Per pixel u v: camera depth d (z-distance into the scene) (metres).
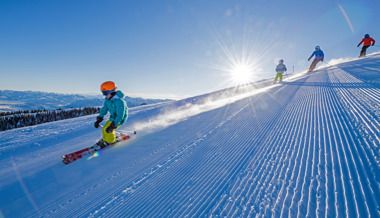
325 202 1.40
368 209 1.27
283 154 2.30
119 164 2.76
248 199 1.59
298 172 1.85
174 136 3.82
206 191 1.82
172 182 2.09
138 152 3.15
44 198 2.09
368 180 1.55
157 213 1.62
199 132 3.84
